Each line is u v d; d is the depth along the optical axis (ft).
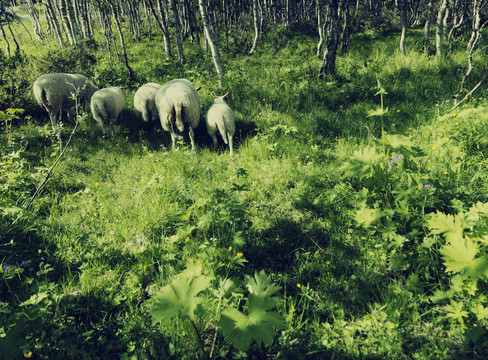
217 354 6.45
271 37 52.01
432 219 7.60
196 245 9.41
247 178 13.57
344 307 7.48
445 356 6.02
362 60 31.12
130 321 7.23
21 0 83.61
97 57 43.42
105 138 20.62
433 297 7.05
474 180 10.62
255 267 8.99
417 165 11.31
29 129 21.33
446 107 17.79
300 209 11.41
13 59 36.35
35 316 6.38
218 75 28.89
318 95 23.03
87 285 8.19
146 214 11.19
